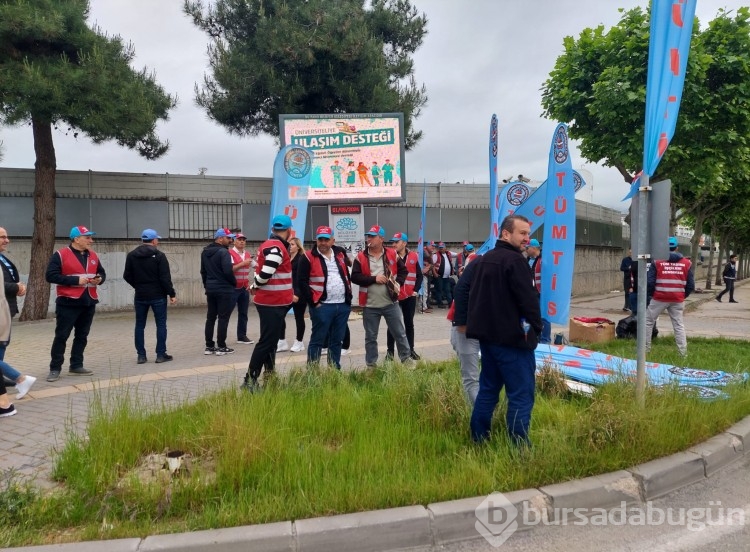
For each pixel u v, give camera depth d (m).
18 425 5.32
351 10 17.69
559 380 5.81
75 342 7.62
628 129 12.05
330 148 16.27
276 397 5.11
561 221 7.54
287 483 3.76
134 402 5.08
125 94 13.11
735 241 41.91
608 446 4.27
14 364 8.38
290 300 6.11
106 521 3.40
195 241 16.73
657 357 7.96
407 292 8.27
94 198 15.77
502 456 4.12
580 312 15.75
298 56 16.97
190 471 3.91
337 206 16.53
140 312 8.41
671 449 4.45
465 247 17.09
